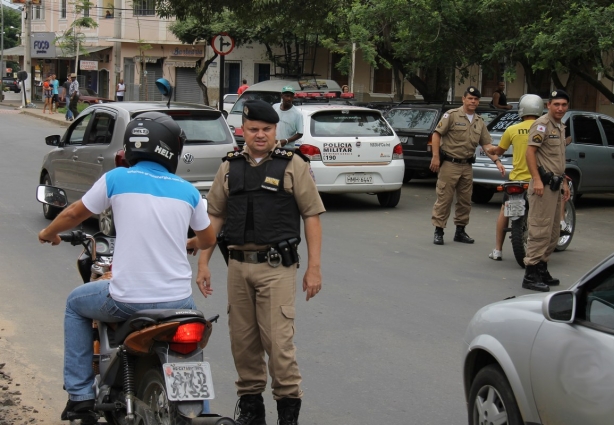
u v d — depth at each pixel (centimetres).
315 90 2098
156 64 4400
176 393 375
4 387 558
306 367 607
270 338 463
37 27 5491
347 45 3045
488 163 1366
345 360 624
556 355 368
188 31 3559
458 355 641
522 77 3191
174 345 388
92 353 451
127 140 419
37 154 2092
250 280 468
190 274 423
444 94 2166
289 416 470
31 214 1216
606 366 337
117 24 3809
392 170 1338
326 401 544
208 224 433
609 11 1404
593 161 1409
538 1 1549
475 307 780
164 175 418
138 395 421
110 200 413
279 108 1282
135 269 405
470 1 1625
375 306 776
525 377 389
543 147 837
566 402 358
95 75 4834
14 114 4044
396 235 1143
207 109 1083
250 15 2073
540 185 830
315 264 471
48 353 632
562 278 915
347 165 1309
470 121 1058
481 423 429
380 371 602
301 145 1297
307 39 3403
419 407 536
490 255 1002
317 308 766
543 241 844
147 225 406
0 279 847
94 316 431
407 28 1745
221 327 707
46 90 4019
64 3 5159
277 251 463
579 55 1545
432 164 1060
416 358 632
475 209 1415
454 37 1709
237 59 4009
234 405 538
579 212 1427
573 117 1402
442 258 999
